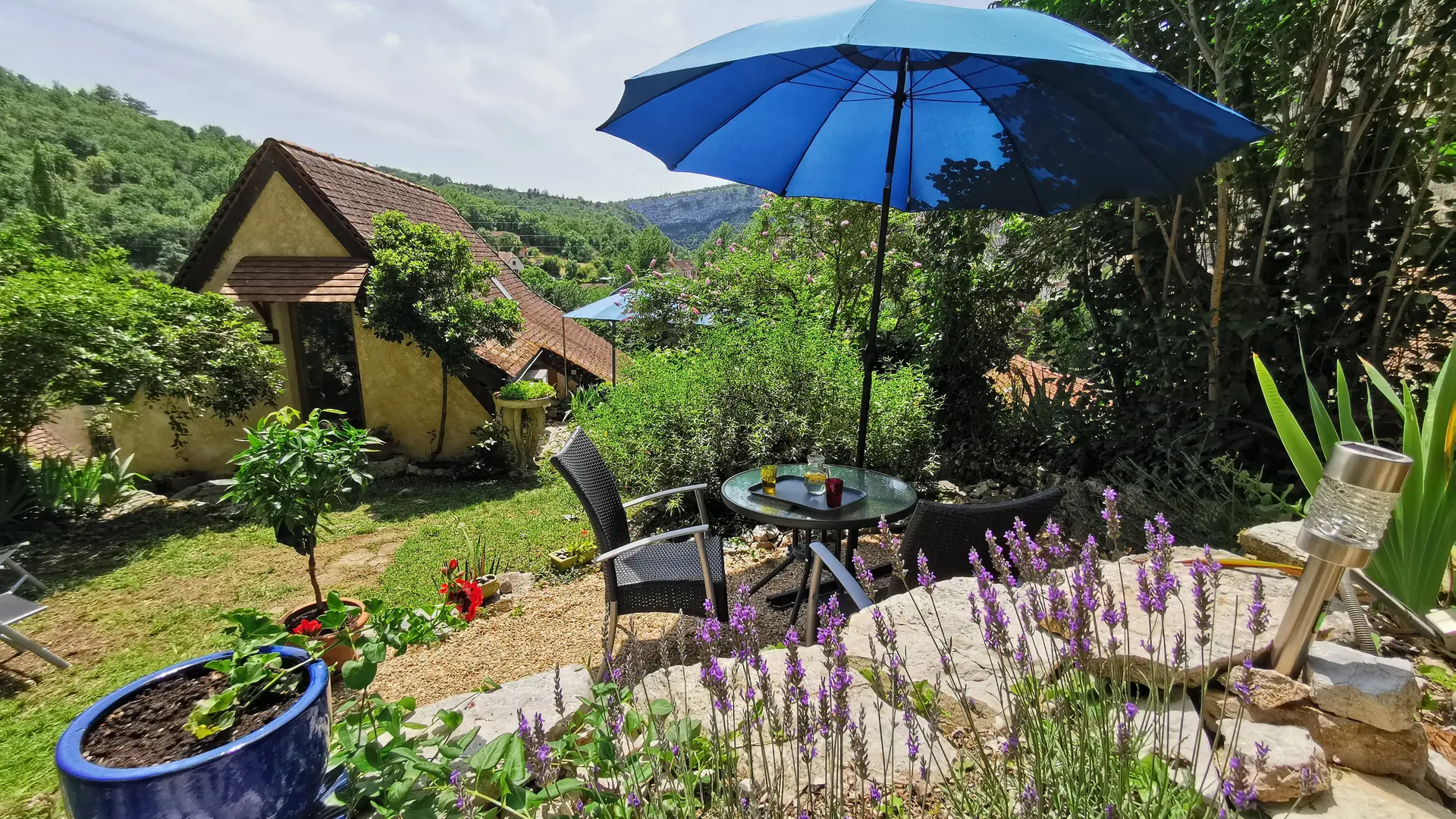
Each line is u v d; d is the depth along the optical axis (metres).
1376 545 1.23
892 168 3.16
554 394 8.93
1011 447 5.42
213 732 1.13
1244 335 3.36
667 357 6.63
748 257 9.47
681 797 1.19
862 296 8.28
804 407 5.31
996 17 2.03
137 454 8.62
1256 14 3.28
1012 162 3.29
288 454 3.21
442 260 8.13
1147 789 1.08
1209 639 1.17
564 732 1.54
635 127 2.99
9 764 3.03
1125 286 4.29
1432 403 1.76
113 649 4.23
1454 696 1.52
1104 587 1.31
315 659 1.33
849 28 1.84
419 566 5.31
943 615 1.85
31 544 6.09
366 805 1.25
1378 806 1.19
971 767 1.30
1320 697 1.33
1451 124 3.02
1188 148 2.55
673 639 2.15
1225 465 3.30
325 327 9.11
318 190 8.84
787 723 1.13
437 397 9.00
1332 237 3.37
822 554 2.09
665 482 5.07
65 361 6.13
